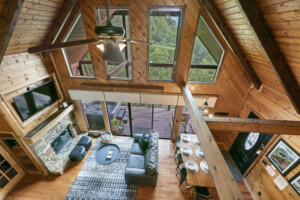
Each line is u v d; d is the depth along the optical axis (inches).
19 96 131.0
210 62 207.9
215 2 111.0
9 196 149.9
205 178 139.9
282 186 122.5
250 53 127.3
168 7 132.6
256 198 150.3
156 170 147.8
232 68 160.9
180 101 181.9
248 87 169.5
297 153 111.3
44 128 154.9
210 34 155.6
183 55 155.6
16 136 140.3
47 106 167.6
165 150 213.2
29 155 154.4
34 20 118.1
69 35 172.2
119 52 74.0
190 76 202.1
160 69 265.3
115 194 152.6
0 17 86.6
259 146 152.4
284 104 123.3
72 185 160.4
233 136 196.4
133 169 153.6
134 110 328.2
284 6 66.3
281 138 127.1
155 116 303.6
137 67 166.7
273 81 130.0
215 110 190.2
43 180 165.8
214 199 152.8
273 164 133.3
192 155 165.6
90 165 183.9
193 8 131.6
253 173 159.3
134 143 205.3
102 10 149.0
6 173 164.9
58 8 128.9
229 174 59.7
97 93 187.3
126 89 180.5
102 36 70.6
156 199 149.3
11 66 128.9
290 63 92.0
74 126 224.4
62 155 191.2
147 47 153.2
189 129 266.5
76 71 211.0
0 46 96.3
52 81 173.2
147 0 130.4
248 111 171.0
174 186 162.7
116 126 242.8
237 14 99.5
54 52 167.9
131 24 141.3
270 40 88.4
